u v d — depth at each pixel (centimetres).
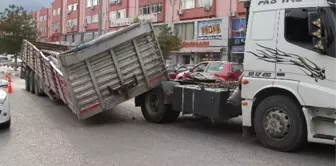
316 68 652
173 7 4728
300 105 678
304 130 677
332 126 650
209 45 4209
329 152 715
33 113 1187
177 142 798
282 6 698
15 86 2288
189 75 1105
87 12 6881
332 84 636
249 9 761
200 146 762
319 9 631
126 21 5403
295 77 678
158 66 1043
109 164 636
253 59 738
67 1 7662
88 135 872
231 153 705
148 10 5169
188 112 904
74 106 963
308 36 663
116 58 989
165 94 989
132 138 839
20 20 4669
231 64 1623
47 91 1433
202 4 4316
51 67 1173
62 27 7981
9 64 6744
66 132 904
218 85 898
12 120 1053
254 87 736
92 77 967
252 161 652
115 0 5838
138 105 1084
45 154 701
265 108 721
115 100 1001
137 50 1011
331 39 636
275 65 704
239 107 799
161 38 3944
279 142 706
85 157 680
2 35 4650
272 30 710
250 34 744
